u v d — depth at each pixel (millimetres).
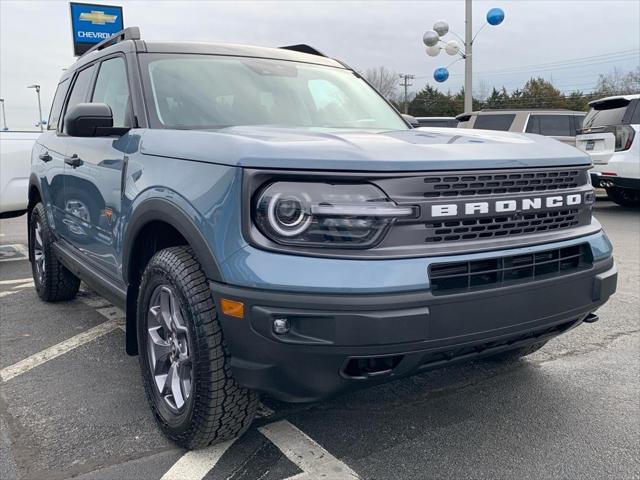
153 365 2914
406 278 2184
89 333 4461
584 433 2896
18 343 4254
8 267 7125
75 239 4125
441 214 2289
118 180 3176
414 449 2754
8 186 6820
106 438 2877
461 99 59219
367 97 4160
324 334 2156
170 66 3494
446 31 17047
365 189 2213
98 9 19578
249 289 2207
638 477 2529
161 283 2730
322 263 2172
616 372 3639
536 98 59000
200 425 2533
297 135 2594
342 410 3145
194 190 2465
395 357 2270
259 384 2314
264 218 2225
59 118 4910
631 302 5195
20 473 2580
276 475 2535
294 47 4734
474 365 3746
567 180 2725
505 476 2543
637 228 9352
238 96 3477
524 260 2488
